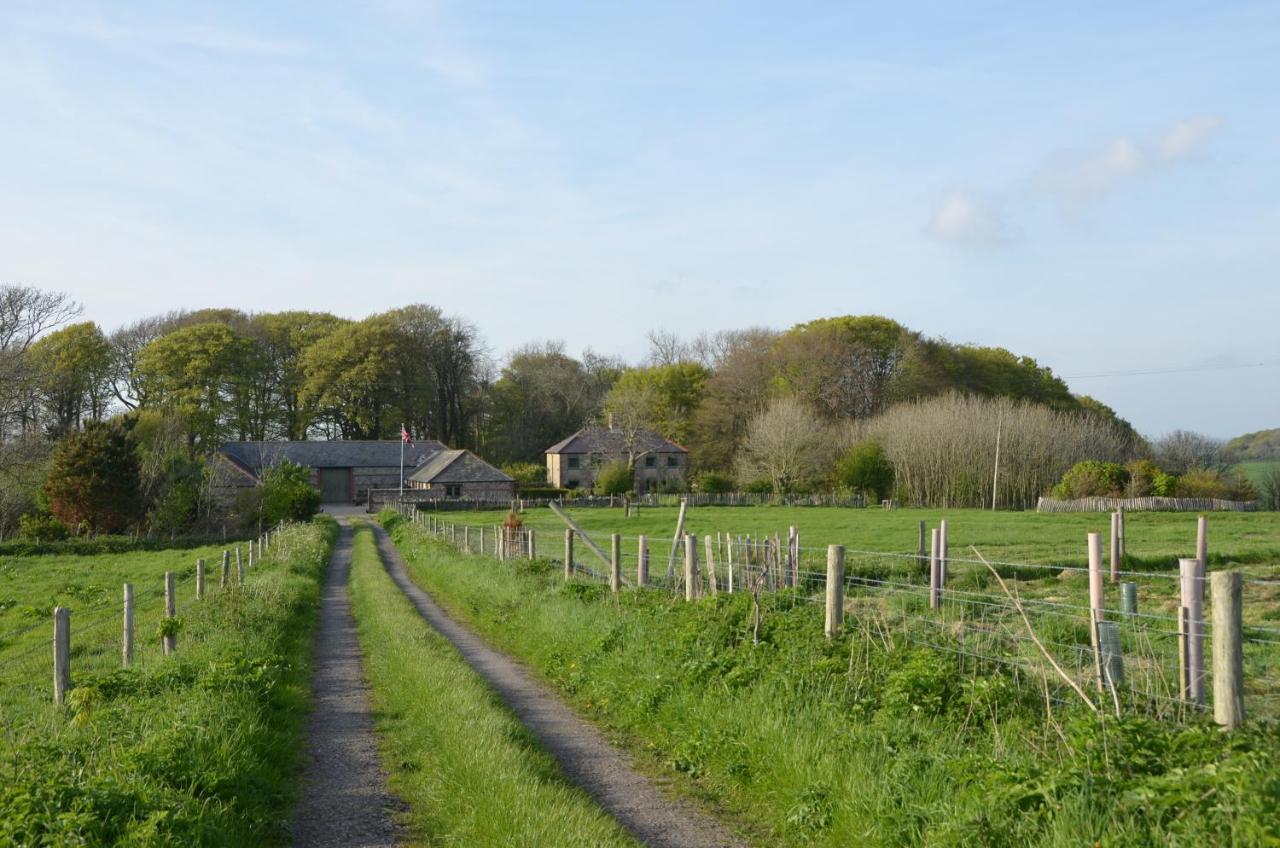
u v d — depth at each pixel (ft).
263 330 341.62
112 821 21.57
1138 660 31.37
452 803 26.71
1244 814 16.75
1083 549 100.63
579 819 24.09
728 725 30.78
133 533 175.32
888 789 23.70
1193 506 178.91
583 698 40.50
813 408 281.33
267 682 38.83
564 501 257.34
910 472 232.12
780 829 24.99
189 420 264.31
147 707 34.42
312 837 25.31
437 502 254.47
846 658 33.76
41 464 172.35
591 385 397.80
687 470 321.32
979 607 50.26
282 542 131.64
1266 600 58.03
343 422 350.23
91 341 271.90
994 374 324.19
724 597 45.21
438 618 69.92
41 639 71.26
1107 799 19.40
